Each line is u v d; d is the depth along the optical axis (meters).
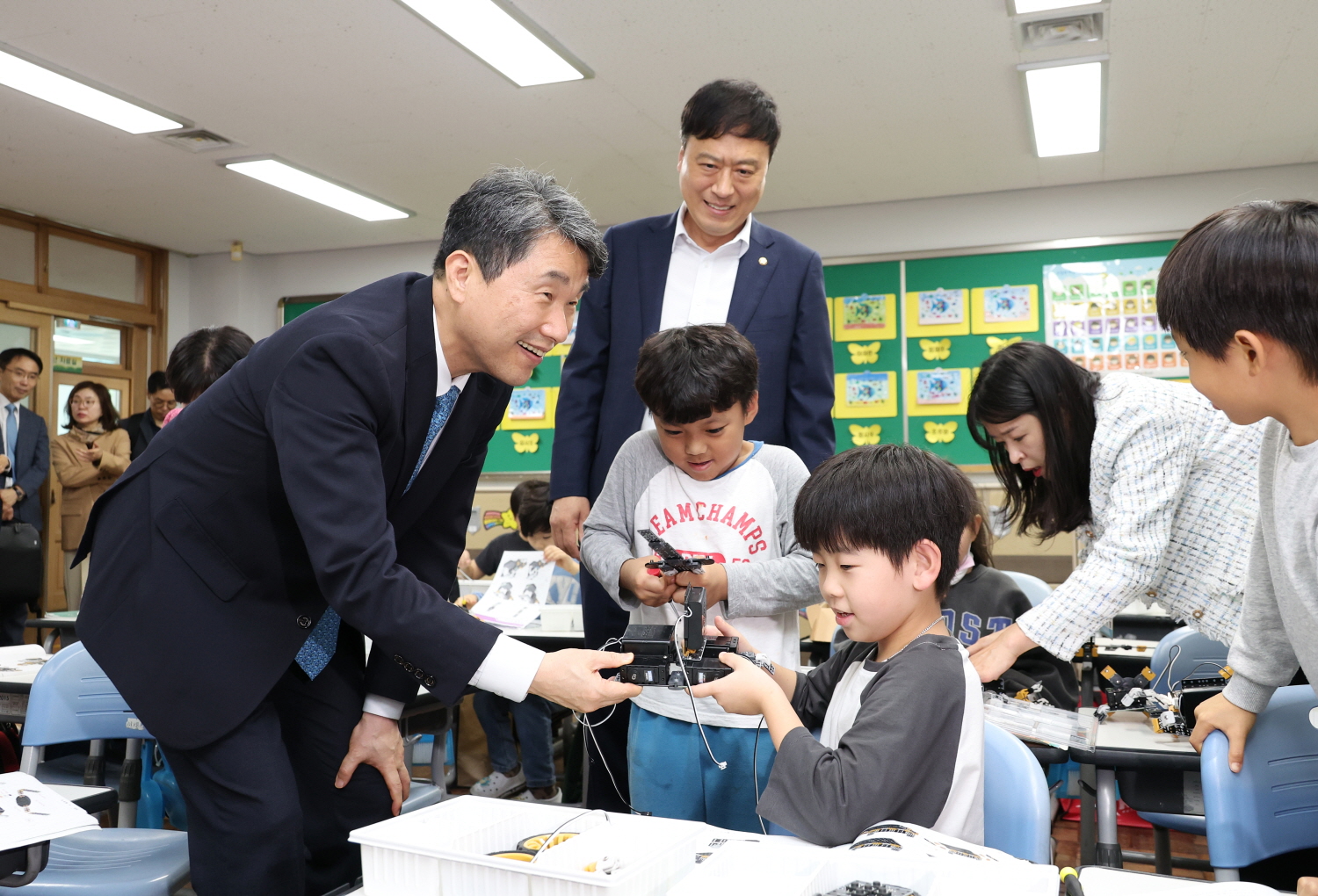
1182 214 5.39
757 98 1.80
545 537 3.95
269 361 1.23
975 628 2.34
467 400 1.37
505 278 1.18
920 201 5.82
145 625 1.22
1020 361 1.74
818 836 0.98
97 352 6.80
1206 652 2.05
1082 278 5.54
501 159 5.20
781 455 1.64
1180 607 1.75
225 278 7.23
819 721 1.30
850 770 0.99
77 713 1.83
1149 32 3.76
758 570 1.49
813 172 5.34
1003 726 1.58
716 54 3.96
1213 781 1.20
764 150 1.83
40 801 0.96
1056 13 3.62
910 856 0.78
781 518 1.60
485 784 3.49
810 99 4.38
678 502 1.61
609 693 1.12
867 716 1.03
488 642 1.14
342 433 1.16
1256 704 1.21
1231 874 1.18
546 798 3.38
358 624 1.15
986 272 5.70
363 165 5.30
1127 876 0.81
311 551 1.14
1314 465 0.97
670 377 1.48
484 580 3.86
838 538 1.12
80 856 1.60
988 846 1.13
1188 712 1.60
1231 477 1.66
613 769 1.92
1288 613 1.08
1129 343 5.45
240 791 1.22
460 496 1.52
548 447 6.43
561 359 6.41
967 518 1.18
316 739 1.40
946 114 4.54
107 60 4.05
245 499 1.23
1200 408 1.68
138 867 1.55
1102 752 1.50
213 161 5.23
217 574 1.23
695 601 1.18
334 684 1.41
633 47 3.90
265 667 1.24
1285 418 0.95
